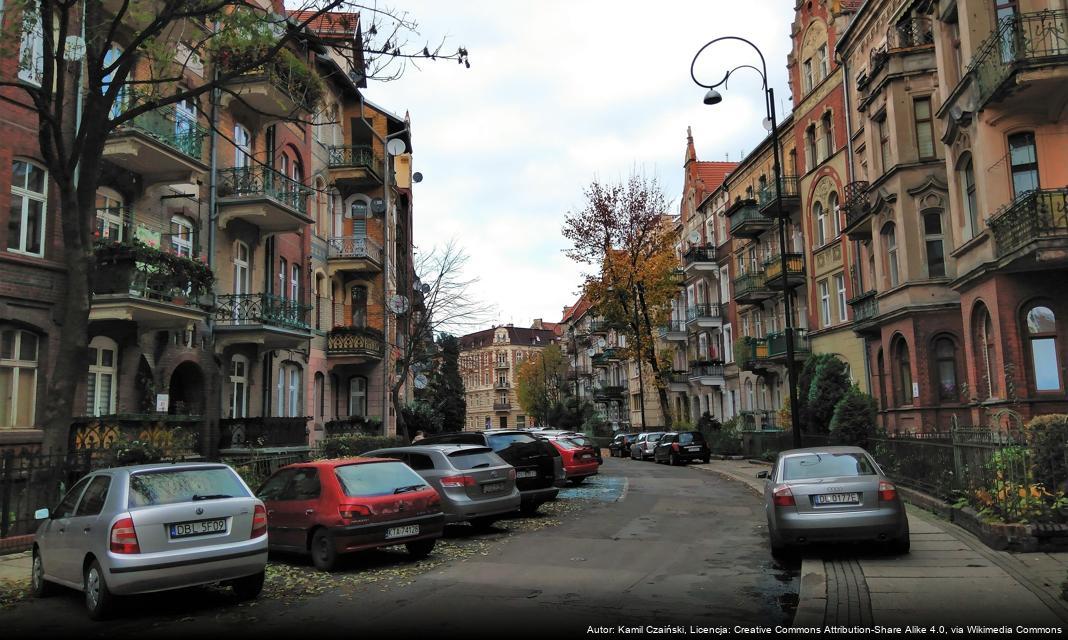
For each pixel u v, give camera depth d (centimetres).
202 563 770
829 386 2545
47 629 726
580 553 1072
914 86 2233
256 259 2241
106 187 1689
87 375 1579
